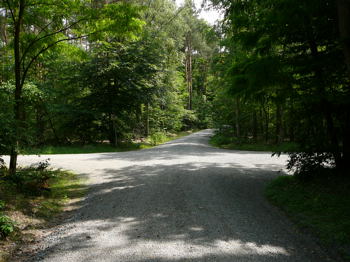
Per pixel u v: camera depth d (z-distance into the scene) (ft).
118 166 33.24
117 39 61.46
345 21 12.23
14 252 11.66
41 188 20.99
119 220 15.35
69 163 35.47
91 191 22.39
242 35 20.22
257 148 55.42
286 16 17.01
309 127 20.42
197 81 172.86
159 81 67.00
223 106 74.33
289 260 10.66
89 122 66.18
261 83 18.26
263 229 13.91
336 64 17.80
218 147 63.77
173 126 118.32
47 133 70.49
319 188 18.57
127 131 72.38
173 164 34.50
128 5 23.68
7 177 20.90
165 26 69.87
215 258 10.73
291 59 19.45
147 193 20.97
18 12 24.39
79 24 25.36
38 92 50.01
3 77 39.04
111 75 60.54
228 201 18.90
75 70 61.87
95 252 11.35
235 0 21.15
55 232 14.02
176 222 14.88
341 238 11.91
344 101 16.99
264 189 22.31
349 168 19.61
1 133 19.63
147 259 10.62
